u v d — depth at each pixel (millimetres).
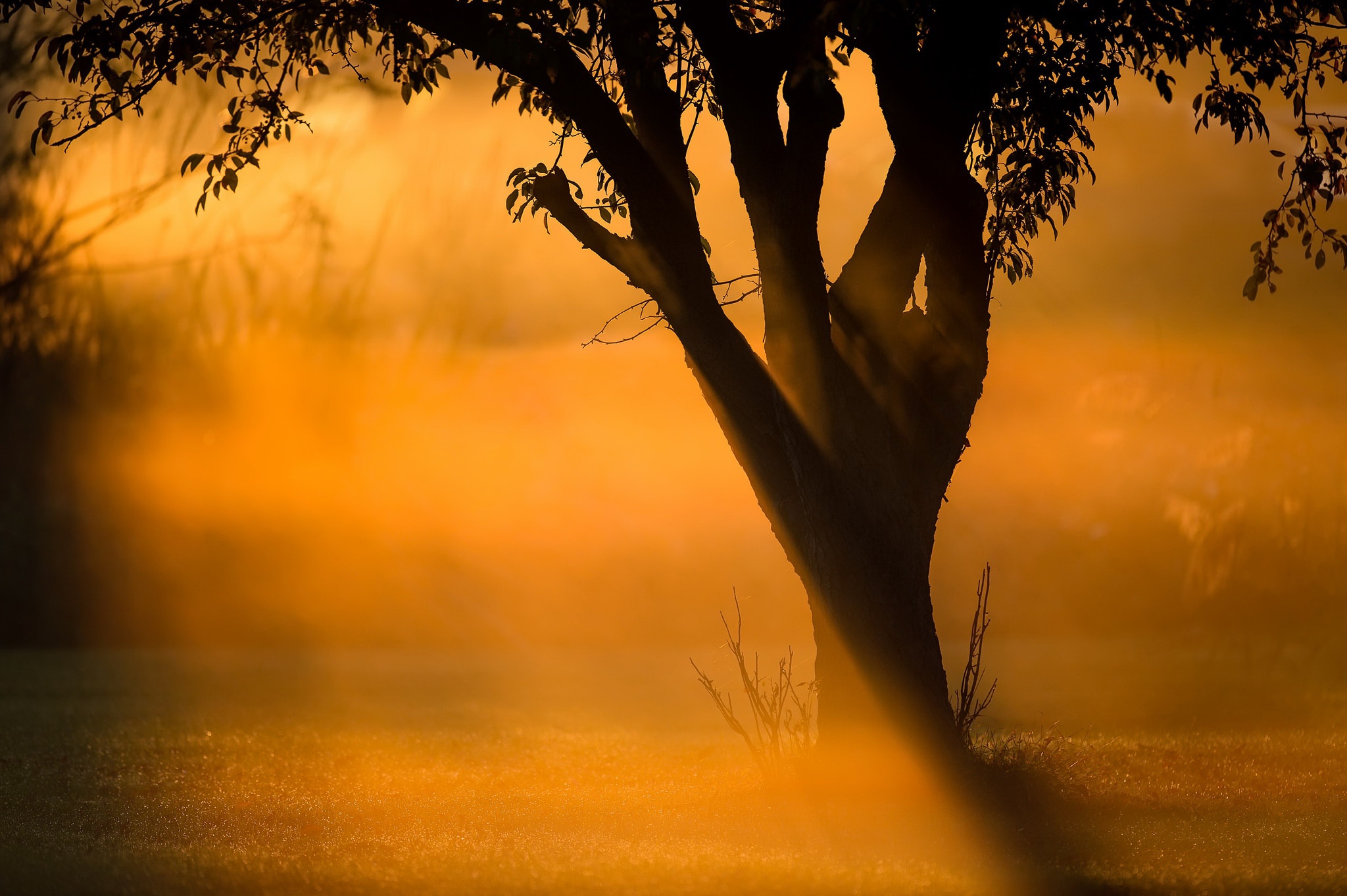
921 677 33656
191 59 37344
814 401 33406
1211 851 27156
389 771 42938
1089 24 37750
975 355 35250
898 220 34406
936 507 35281
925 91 34219
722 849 26859
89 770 42375
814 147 32969
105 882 23062
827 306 33594
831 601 33688
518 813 33469
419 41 39094
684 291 34125
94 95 36500
